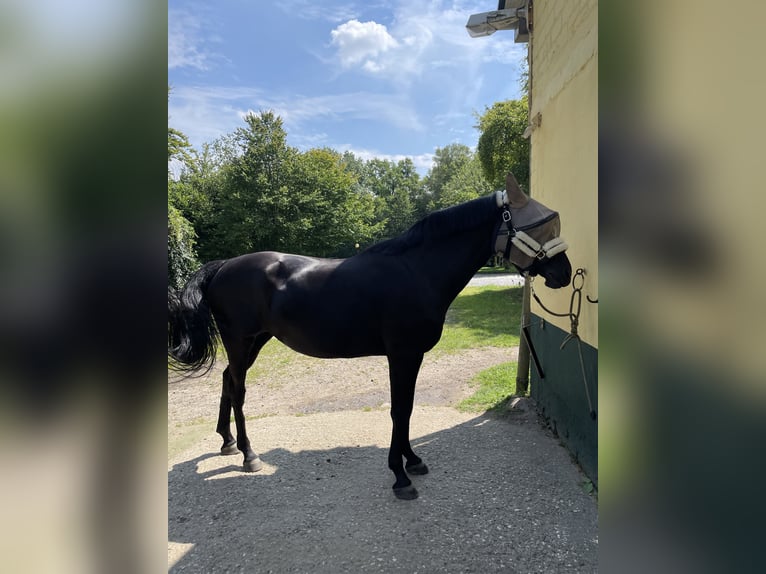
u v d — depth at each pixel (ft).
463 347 21.45
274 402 14.94
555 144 10.52
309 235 61.21
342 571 6.26
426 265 8.46
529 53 13.28
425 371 17.60
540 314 12.13
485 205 8.30
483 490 8.31
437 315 8.45
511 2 15.80
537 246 7.88
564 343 8.91
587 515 7.41
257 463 9.59
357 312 8.41
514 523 7.25
